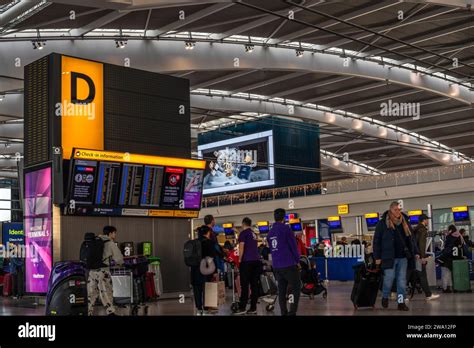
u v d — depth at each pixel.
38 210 15.77
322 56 30.73
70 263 10.49
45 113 15.87
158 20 23.67
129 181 16.25
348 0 23.30
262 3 22.89
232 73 31.52
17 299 20.00
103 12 21.89
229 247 19.61
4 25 21.28
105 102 16.67
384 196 34.72
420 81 34.62
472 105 38.06
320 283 16.05
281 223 10.05
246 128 44.44
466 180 31.78
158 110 17.95
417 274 14.14
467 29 27.39
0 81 25.09
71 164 15.09
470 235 31.89
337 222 34.75
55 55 15.69
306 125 44.31
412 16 25.55
